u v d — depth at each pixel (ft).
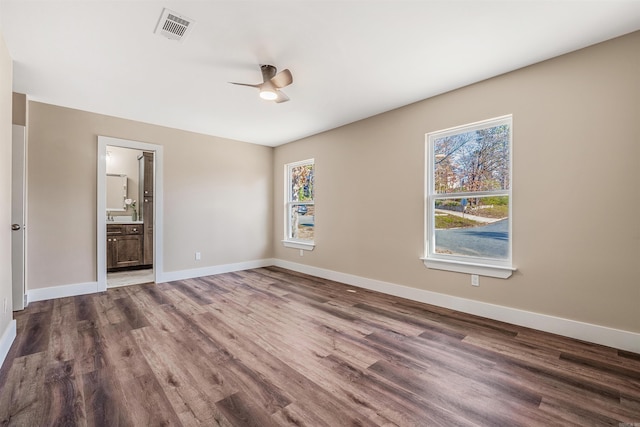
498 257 9.28
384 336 7.95
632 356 6.69
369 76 8.92
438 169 10.67
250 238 17.24
